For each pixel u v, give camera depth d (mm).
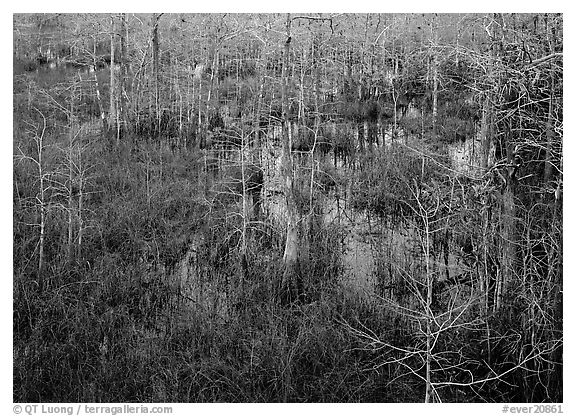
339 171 14914
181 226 12172
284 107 10500
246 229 11852
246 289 10289
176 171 14180
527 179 9594
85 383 8398
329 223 12336
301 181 13391
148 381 8508
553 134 8625
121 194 12961
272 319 9461
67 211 11750
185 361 8688
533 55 9133
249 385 8391
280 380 8391
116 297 10031
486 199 9109
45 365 8578
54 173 12086
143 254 11438
